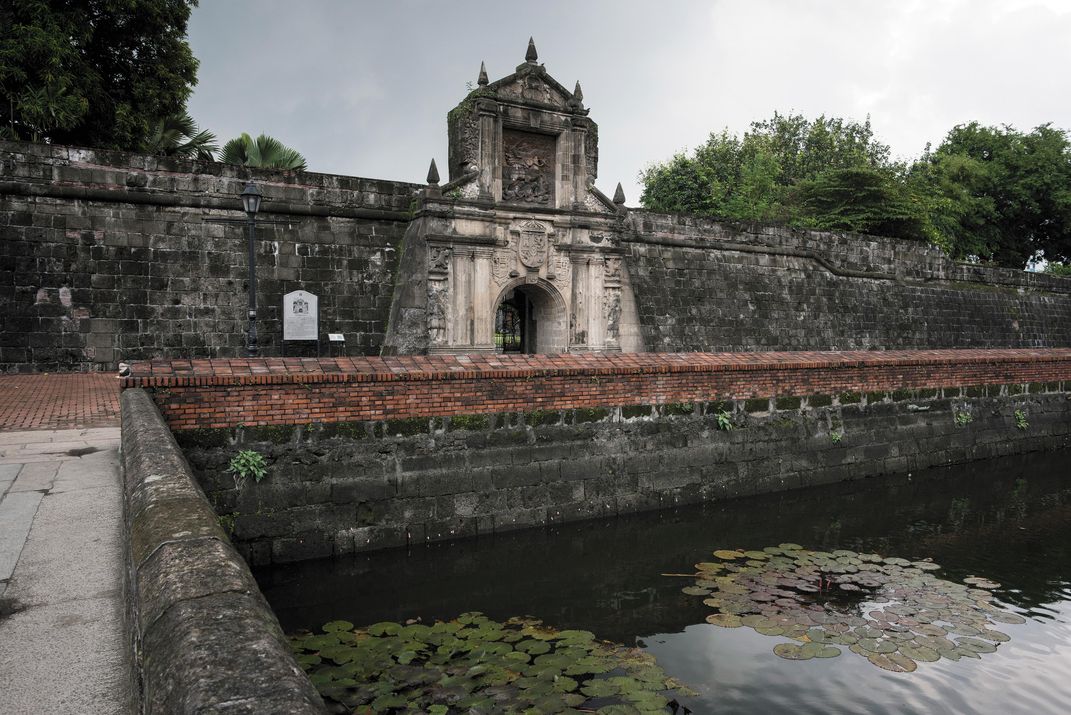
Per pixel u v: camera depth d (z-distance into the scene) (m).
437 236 17.64
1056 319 36.03
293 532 8.91
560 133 19.84
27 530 5.82
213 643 2.36
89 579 4.88
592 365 11.23
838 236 27.36
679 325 22.66
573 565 9.72
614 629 7.72
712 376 12.41
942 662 7.09
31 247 14.97
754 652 7.21
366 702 5.92
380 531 9.42
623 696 6.14
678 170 39.59
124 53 23.78
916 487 14.27
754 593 8.72
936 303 30.33
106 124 23.14
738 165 45.12
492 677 6.43
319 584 8.94
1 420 10.38
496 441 10.39
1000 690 6.60
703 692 6.43
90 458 8.23
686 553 10.20
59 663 3.76
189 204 16.33
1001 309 33.31
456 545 9.87
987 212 44.97
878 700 6.37
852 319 27.12
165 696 2.13
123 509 5.84
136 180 15.84
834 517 12.19
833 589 8.89
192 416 8.52
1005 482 14.98
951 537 11.41
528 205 19.05
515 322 22.61
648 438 11.73
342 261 17.97
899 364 14.91
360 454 9.43
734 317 23.97
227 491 8.63
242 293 16.77
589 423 11.20
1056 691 6.62
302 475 9.05
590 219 20.00
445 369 10.03
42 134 21.64
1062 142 46.41
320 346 17.48
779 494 13.01
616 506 11.28
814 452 13.56
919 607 8.38
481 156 18.53
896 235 36.75
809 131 51.22
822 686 6.57
